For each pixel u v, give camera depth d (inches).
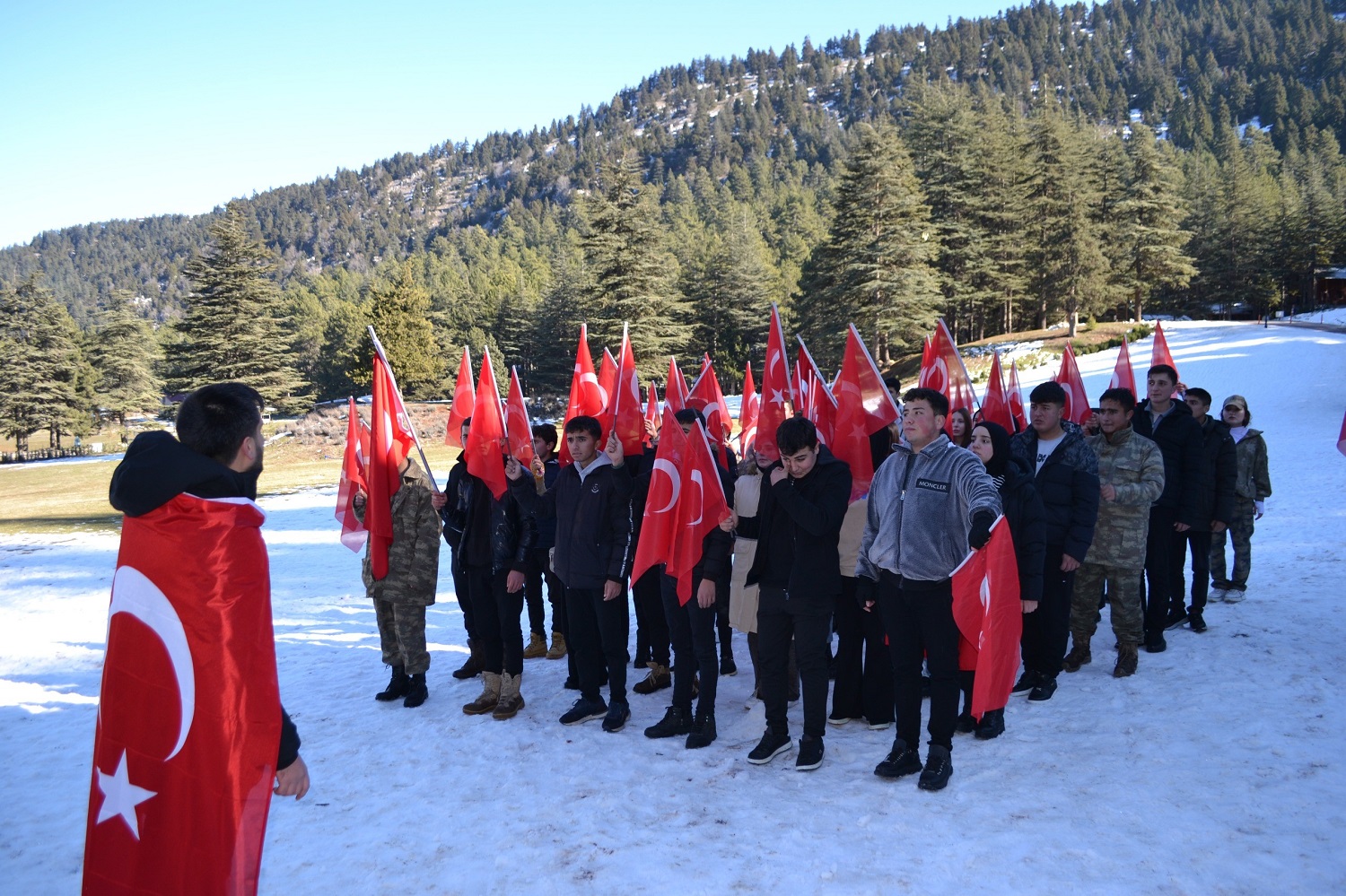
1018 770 181.2
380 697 259.1
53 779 207.3
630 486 230.7
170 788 95.4
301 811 179.6
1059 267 2442.2
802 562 188.1
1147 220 2741.1
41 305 3058.6
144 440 98.6
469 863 153.4
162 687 95.9
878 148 2129.7
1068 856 142.9
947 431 184.5
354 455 298.0
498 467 236.7
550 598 311.3
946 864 142.8
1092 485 222.5
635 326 2171.5
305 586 523.5
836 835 156.4
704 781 185.9
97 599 519.5
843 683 223.5
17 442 2965.1
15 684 306.7
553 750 209.5
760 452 230.7
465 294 4089.6
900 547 179.0
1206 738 187.0
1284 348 1722.4
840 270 2223.2
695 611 213.0
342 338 3777.1
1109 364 1776.6
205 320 2466.8
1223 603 318.7
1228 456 278.5
